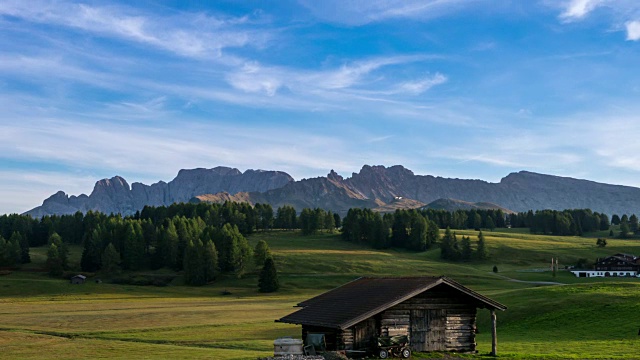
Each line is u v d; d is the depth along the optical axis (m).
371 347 41.12
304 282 179.25
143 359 47.19
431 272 192.12
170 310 101.88
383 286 46.47
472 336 44.00
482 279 171.25
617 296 71.88
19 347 56.94
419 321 42.47
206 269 192.88
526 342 54.06
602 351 45.22
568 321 64.75
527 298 80.62
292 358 37.00
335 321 40.12
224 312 96.88
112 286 177.38
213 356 48.16
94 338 64.62
